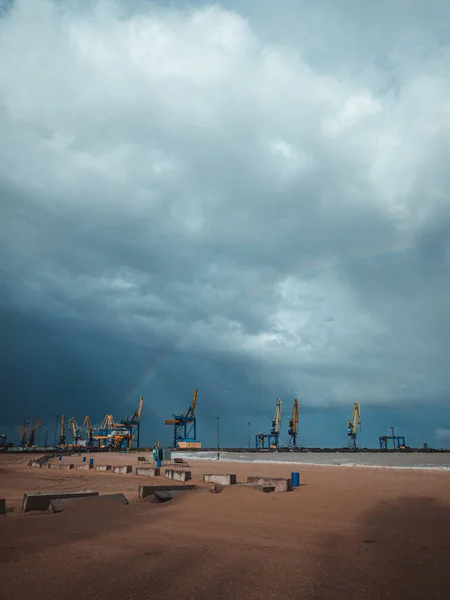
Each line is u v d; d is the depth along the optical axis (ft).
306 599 20.43
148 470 117.70
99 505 48.80
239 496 61.05
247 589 21.85
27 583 22.67
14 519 41.27
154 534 36.09
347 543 32.89
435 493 66.08
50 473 127.54
